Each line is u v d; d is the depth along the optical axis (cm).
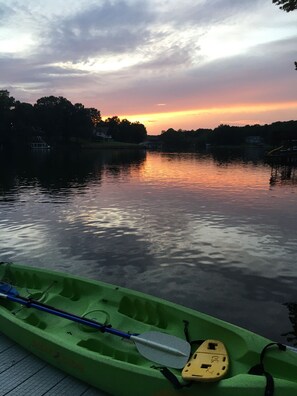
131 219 1435
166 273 873
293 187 2514
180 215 1512
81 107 12712
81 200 1942
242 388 323
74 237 1169
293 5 1778
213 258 971
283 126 14012
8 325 466
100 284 538
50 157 6975
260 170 4025
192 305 720
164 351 393
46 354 421
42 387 387
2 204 1819
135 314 495
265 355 366
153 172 3812
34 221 1402
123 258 973
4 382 394
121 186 2605
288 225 1326
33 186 2617
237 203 1816
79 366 390
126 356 420
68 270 895
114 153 9244
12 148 10706
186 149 13388
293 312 688
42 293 561
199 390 335
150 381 349
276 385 321
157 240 1133
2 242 1116
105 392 380
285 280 831
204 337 425
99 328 430
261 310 696
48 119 11481
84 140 13938
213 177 3231
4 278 618
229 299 741
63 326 480
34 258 977
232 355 387
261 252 1019
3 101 10181
